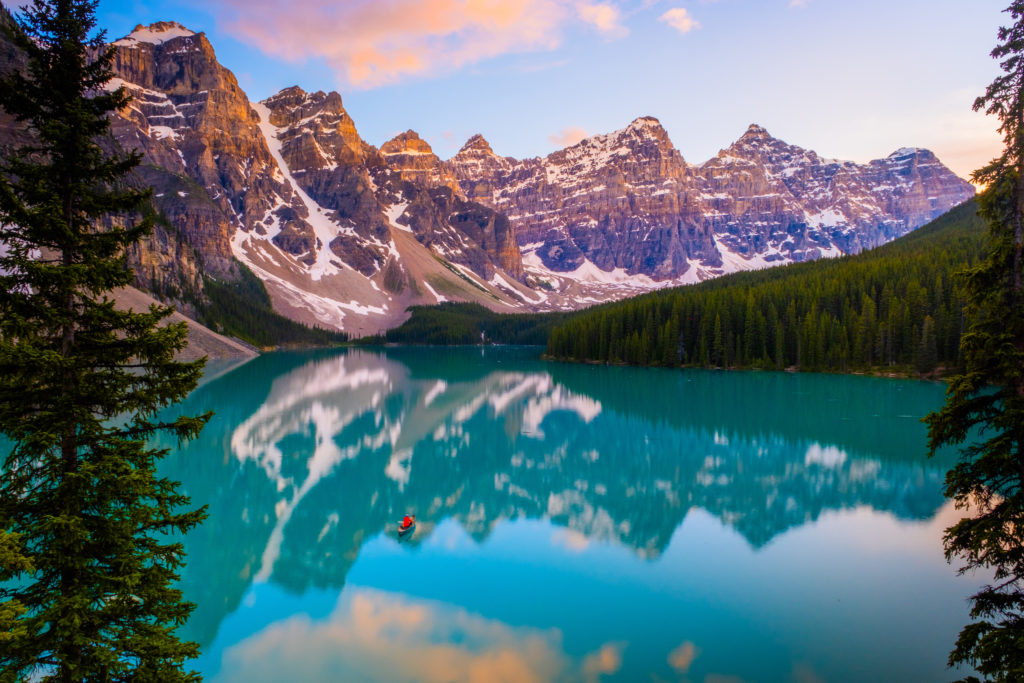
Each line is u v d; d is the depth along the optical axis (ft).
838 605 82.84
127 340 43.14
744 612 81.15
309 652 72.95
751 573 94.12
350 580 94.12
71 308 42.50
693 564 98.12
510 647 73.31
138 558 42.16
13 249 40.01
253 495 138.82
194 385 45.14
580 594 87.81
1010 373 44.34
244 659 71.46
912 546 104.37
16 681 37.40
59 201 40.37
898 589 87.51
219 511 127.44
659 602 84.74
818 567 95.81
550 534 113.91
